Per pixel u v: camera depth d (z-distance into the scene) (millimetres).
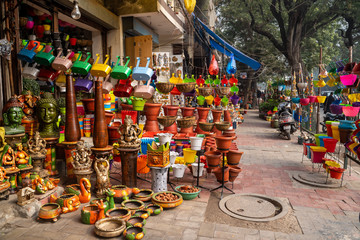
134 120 6371
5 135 4145
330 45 24203
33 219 3871
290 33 18969
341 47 27500
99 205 3750
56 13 6180
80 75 5453
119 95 5457
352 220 3979
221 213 4160
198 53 16656
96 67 4477
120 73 4621
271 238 3480
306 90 10844
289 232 3633
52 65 4434
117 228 3420
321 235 3562
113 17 8023
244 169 6547
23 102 4855
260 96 35156
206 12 15445
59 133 5281
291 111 13406
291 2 18172
